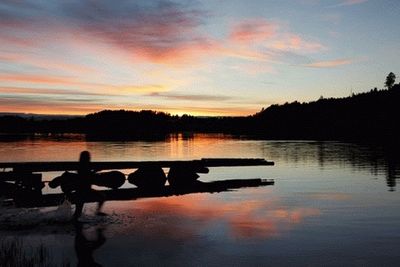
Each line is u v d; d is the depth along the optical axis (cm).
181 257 772
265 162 2342
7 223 1051
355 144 6606
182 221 1102
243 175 2464
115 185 1891
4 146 6084
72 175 1669
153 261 746
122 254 788
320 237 927
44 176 2362
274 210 1279
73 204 1404
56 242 868
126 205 1388
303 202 1436
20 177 1684
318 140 8594
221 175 2481
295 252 807
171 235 939
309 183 1997
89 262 733
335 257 772
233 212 1245
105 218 1136
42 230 979
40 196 1590
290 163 3228
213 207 1342
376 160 3416
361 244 866
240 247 842
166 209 1298
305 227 1032
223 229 1008
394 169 2645
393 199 1486
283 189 1800
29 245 842
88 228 1004
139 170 2011
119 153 4522
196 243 873
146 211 1259
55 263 721
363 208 1305
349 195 1591
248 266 721
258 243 875
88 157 1161
